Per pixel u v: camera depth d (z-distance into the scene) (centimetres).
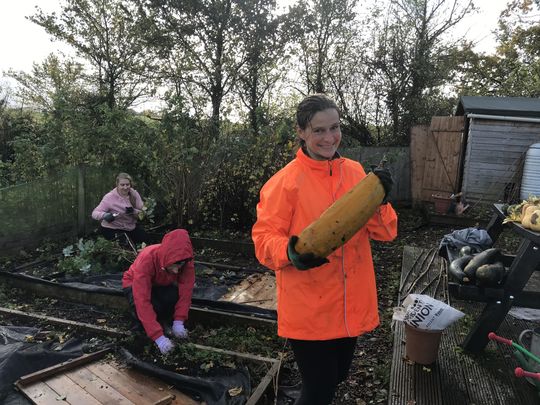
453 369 339
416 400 302
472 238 435
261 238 205
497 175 1048
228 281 570
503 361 350
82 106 1285
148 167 797
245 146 790
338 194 208
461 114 1256
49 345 396
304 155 210
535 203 362
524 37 1784
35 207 715
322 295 204
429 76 1361
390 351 388
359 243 214
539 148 965
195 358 356
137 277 374
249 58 1138
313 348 209
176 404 313
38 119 1312
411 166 1137
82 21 1255
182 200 812
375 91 1403
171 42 1125
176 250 376
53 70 1381
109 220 669
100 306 489
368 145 1412
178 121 782
